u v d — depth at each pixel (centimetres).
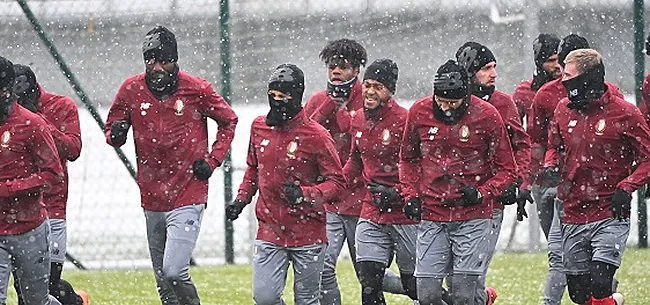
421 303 2220
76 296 2488
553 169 2292
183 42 4153
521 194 2431
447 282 2436
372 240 2359
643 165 2155
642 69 3903
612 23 4150
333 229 2467
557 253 2441
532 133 2538
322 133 2145
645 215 3944
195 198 2353
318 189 2098
